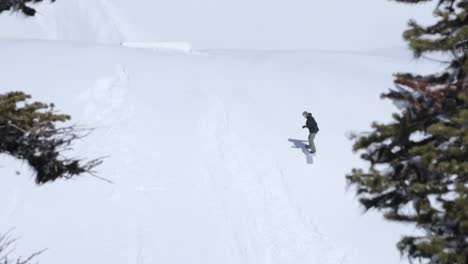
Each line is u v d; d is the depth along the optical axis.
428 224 7.32
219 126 18.22
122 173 14.56
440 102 7.68
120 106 18.31
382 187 7.56
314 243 13.12
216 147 16.83
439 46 7.57
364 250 13.09
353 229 13.86
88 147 15.26
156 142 16.44
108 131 16.41
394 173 7.75
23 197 13.05
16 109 8.25
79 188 13.65
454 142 7.32
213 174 15.38
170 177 14.84
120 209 13.23
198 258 12.05
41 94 17.91
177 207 13.66
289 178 15.79
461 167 6.89
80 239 12.08
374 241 13.43
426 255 7.37
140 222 12.90
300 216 14.12
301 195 15.06
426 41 7.67
